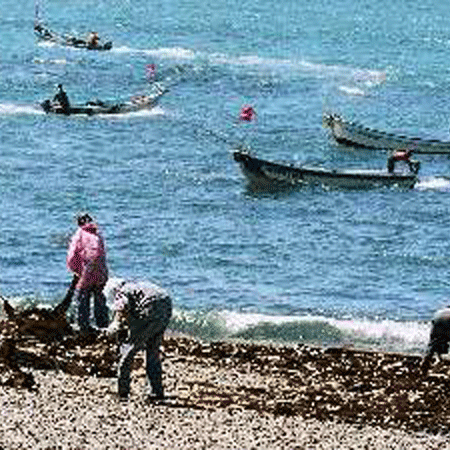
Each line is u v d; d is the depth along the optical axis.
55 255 145.25
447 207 197.50
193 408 62.06
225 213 185.38
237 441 55.88
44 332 77.69
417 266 154.12
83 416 57.97
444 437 60.41
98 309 81.12
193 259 151.62
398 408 66.00
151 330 62.28
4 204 182.38
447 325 77.06
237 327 93.38
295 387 69.69
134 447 53.47
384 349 91.56
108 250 154.50
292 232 174.00
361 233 175.88
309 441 57.09
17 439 53.09
